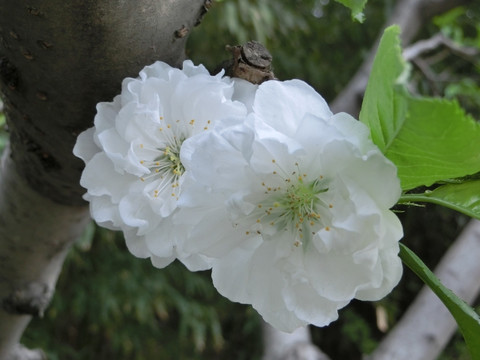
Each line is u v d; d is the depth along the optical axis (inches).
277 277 8.3
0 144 19.7
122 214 8.7
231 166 7.9
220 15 30.3
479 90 26.7
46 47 8.7
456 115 6.9
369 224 7.6
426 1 21.6
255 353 39.5
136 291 35.2
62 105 9.3
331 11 36.8
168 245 8.7
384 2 34.9
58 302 34.4
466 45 24.5
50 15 8.4
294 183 8.0
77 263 33.9
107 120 8.7
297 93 8.0
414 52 21.1
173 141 8.8
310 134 7.7
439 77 28.2
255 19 30.1
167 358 39.2
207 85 8.4
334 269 8.0
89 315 35.8
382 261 7.9
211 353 41.0
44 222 11.4
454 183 8.3
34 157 10.3
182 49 9.4
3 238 11.6
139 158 8.8
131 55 8.9
